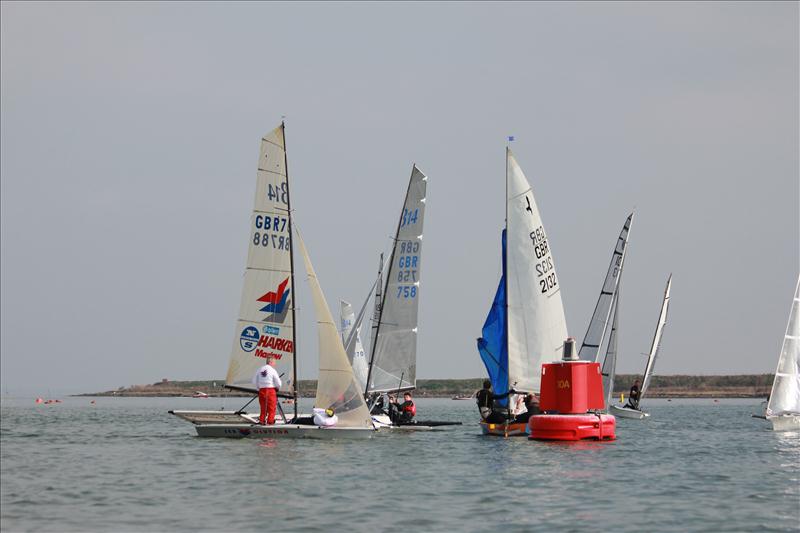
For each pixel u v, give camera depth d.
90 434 85.50
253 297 72.56
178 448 66.38
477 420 125.81
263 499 43.91
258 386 70.44
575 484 49.44
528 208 80.12
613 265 111.94
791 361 88.94
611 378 116.94
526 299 79.88
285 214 73.38
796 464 59.72
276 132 73.31
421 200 87.50
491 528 37.62
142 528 37.34
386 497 44.72
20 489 46.81
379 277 99.44
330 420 70.56
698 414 149.38
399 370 87.50
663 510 41.81
